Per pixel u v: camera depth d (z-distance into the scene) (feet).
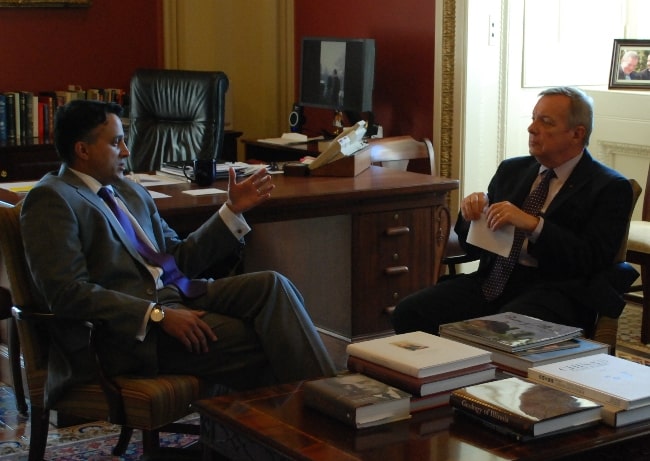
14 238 8.52
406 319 10.14
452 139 16.22
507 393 6.63
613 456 6.37
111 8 18.93
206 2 19.72
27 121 17.07
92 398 8.23
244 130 20.36
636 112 15.39
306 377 8.80
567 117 9.68
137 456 9.87
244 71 20.20
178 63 19.67
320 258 12.50
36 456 8.70
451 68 16.02
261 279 9.07
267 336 8.84
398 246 12.23
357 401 6.44
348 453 5.99
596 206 9.67
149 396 7.99
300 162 13.06
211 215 10.71
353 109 16.72
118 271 8.76
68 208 8.42
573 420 6.33
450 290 10.25
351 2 18.04
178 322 8.41
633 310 15.35
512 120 16.46
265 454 6.31
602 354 7.50
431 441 6.21
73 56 18.66
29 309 8.50
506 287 10.12
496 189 10.55
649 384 6.77
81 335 8.20
